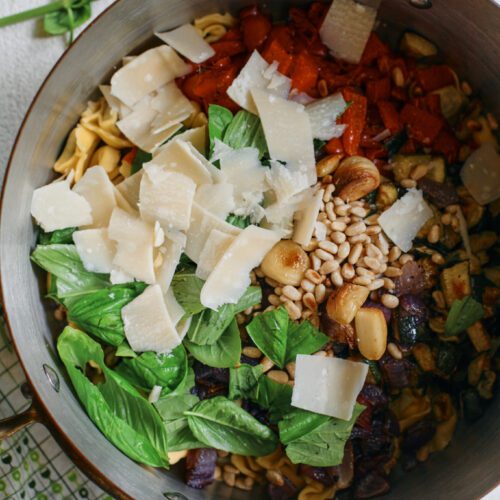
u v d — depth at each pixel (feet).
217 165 1.68
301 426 1.66
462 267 1.71
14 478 1.81
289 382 1.69
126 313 1.63
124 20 1.59
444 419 1.73
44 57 1.75
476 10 1.57
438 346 1.73
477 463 1.64
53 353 1.67
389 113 1.74
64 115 1.66
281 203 1.66
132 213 1.65
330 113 1.71
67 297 1.63
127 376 1.67
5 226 1.53
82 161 1.70
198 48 1.69
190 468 1.71
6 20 1.73
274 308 1.70
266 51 1.71
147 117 1.70
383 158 1.77
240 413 1.68
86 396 1.62
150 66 1.68
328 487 1.73
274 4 1.71
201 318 1.67
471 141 1.74
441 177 1.73
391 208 1.71
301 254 1.69
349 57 1.73
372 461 1.73
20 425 1.53
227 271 1.63
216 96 1.72
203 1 1.66
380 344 1.67
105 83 1.71
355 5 1.68
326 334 1.69
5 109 1.73
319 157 1.74
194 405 1.69
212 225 1.64
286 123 1.68
